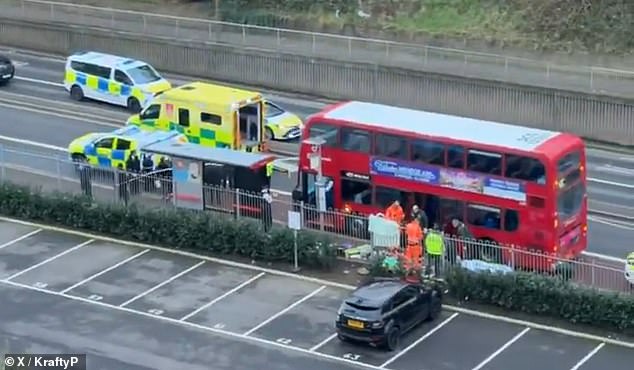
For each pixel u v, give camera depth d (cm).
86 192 7694
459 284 6400
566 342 6003
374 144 7106
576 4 11156
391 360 5853
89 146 8231
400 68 9944
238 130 8506
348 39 10388
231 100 8488
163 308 6450
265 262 6944
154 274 6850
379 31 11362
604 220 7600
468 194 6850
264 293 6594
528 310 6269
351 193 7244
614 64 10650
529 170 6638
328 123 7238
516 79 9688
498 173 6738
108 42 11262
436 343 6012
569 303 6162
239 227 7000
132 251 7131
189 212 7200
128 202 7469
